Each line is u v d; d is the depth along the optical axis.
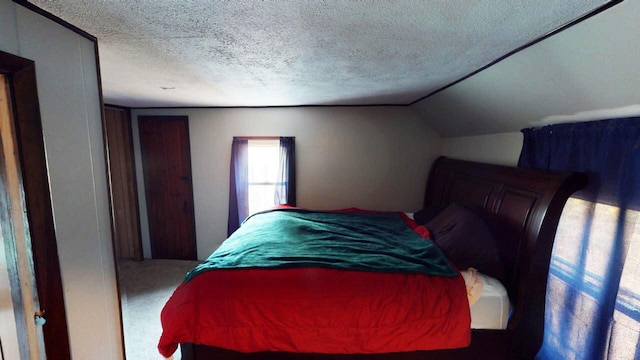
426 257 2.00
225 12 1.05
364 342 1.64
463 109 2.65
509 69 1.69
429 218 2.90
